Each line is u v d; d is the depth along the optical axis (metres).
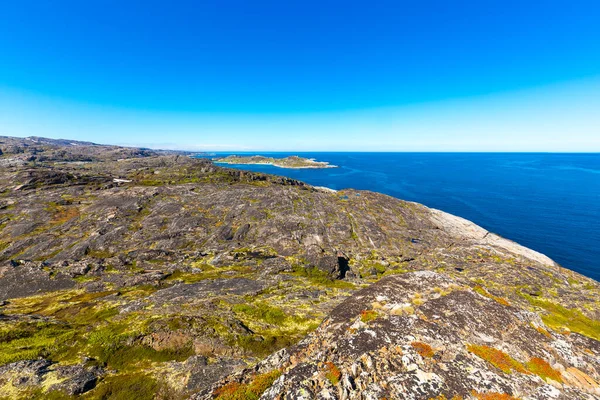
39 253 69.75
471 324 20.30
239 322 37.31
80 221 85.19
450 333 18.77
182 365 28.69
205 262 67.69
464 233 93.62
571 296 51.69
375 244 80.12
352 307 24.39
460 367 15.23
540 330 20.73
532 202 171.75
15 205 94.56
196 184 124.94
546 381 15.95
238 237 81.25
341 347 17.66
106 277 58.94
